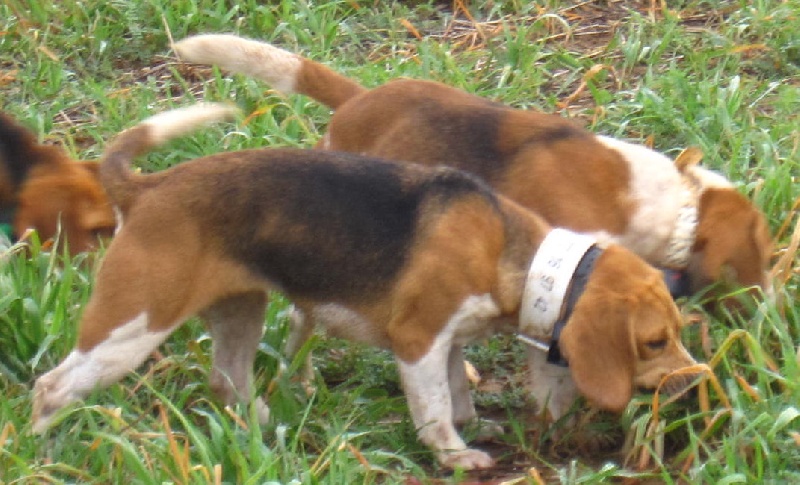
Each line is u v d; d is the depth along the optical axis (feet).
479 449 27.55
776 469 24.59
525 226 25.82
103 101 40.24
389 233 25.55
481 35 45.16
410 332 25.53
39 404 25.62
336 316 26.27
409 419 27.63
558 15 46.78
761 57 43.80
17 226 31.76
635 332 24.56
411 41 45.91
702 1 47.85
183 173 25.86
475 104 30.76
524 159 29.30
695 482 24.40
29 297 29.50
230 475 24.71
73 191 31.96
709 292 28.91
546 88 42.60
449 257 25.16
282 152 26.50
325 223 25.64
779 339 28.27
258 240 25.67
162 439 25.13
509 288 25.46
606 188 28.84
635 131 38.70
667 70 42.68
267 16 45.73
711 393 27.12
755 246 28.43
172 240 25.18
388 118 31.12
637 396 26.50
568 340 24.47
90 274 30.81
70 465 25.02
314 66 33.14
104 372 25.40
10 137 32.35
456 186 25.77
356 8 47.29
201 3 46.96
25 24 45.60
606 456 27.27
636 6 48.32
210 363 28.66
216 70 41.04
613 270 24.98
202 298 25.68
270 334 29.91
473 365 31.30
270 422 27.37
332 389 29.91
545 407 27.12
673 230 28.78
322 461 25.26
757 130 37.68
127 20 46.26
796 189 33.96
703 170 29.96
